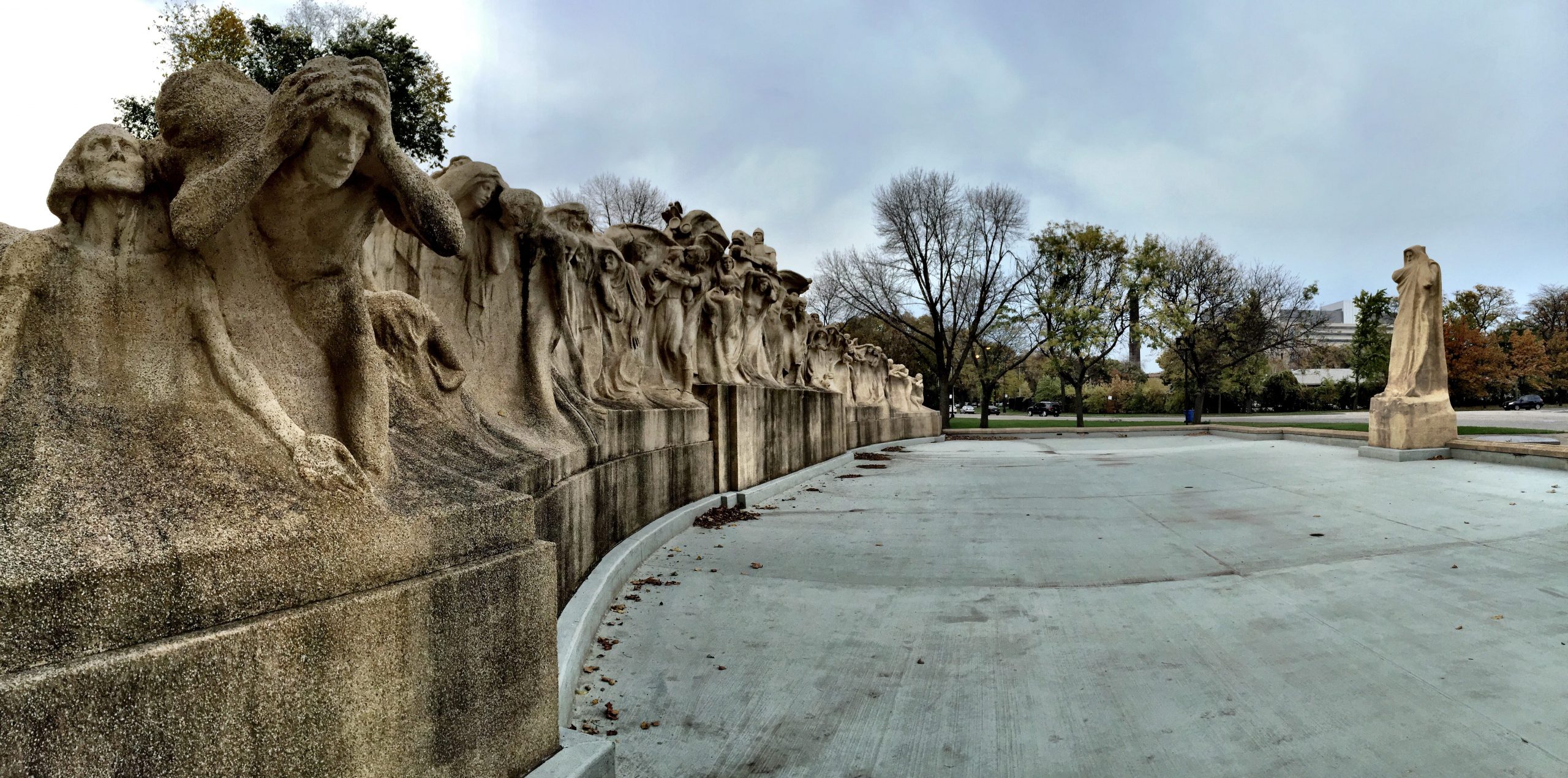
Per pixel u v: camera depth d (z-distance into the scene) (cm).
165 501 163
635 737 296
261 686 163
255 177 184
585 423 508
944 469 1340
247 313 207
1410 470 1038
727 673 359
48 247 173
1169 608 439
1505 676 326
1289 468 1128
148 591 148
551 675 256
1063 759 276
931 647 390
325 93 184
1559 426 2127
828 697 333
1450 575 479
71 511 148
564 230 547
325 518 184
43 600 133
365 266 386
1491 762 259
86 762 135
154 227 191
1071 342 3150
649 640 402
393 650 194
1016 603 458
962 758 279
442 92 1858
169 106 192
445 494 233
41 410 163
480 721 223
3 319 161
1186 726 296
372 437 222
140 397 181
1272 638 385
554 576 260
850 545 638
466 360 447
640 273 795
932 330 4491
